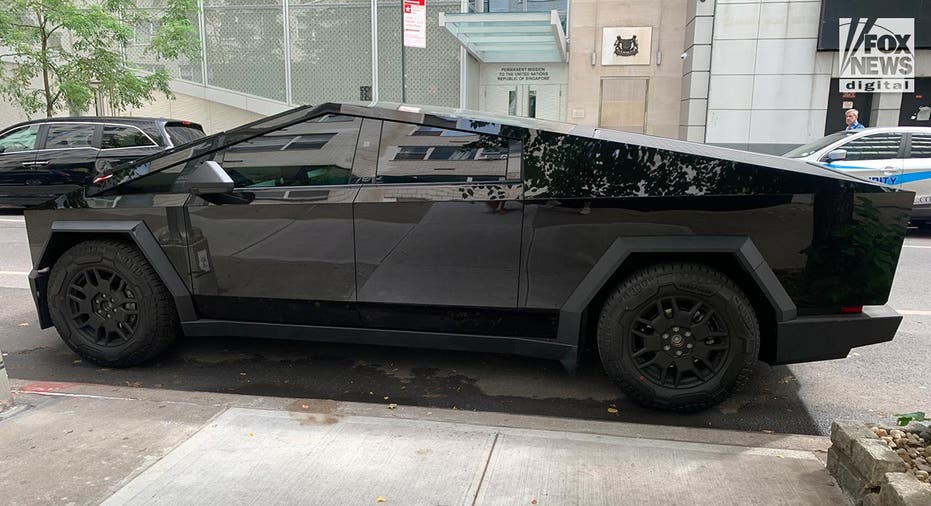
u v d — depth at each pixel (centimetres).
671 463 271
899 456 238
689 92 1483
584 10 1585
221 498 244
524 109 1717
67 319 399
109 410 321
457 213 335
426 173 342
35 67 1331
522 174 330
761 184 308
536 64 1688
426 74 1669
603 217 322
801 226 309
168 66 1739
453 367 414
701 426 334
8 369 407
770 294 312
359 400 365
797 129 1454
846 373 410
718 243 311
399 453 279
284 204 356
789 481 256
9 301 574
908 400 370
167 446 284
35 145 1025
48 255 404
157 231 376
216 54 1733
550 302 334
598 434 300
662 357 327
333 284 359
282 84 1727
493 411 350
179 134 1038
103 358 397
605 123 1634
